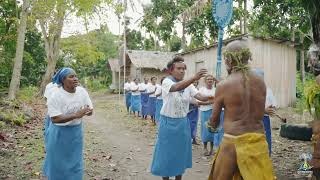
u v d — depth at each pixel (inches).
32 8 750.5
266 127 268.8
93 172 271.9
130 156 326.0
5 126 444.5
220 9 193.9
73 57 1451.8
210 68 757.3
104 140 405.4
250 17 813.9
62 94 185.8
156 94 494.9
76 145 190.9
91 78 1856.5
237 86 142.9
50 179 189.2
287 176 259.3
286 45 692.1
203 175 269.6
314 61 277.6
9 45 786.8
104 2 837.8
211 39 1019.9
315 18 282.5
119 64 1395.2
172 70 213.3
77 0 805.2
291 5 678.5
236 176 144.5
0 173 262.4
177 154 214.2
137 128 503.5
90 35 1096.2
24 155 316.2
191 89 221.5
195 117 382.3
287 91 696.4
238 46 145.9
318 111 210.1
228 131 143.4
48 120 212.2
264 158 140.6
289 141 384.8
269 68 673.6
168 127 213.2
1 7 751.1
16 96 636.1
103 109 820.0
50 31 973.8
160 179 257.3
